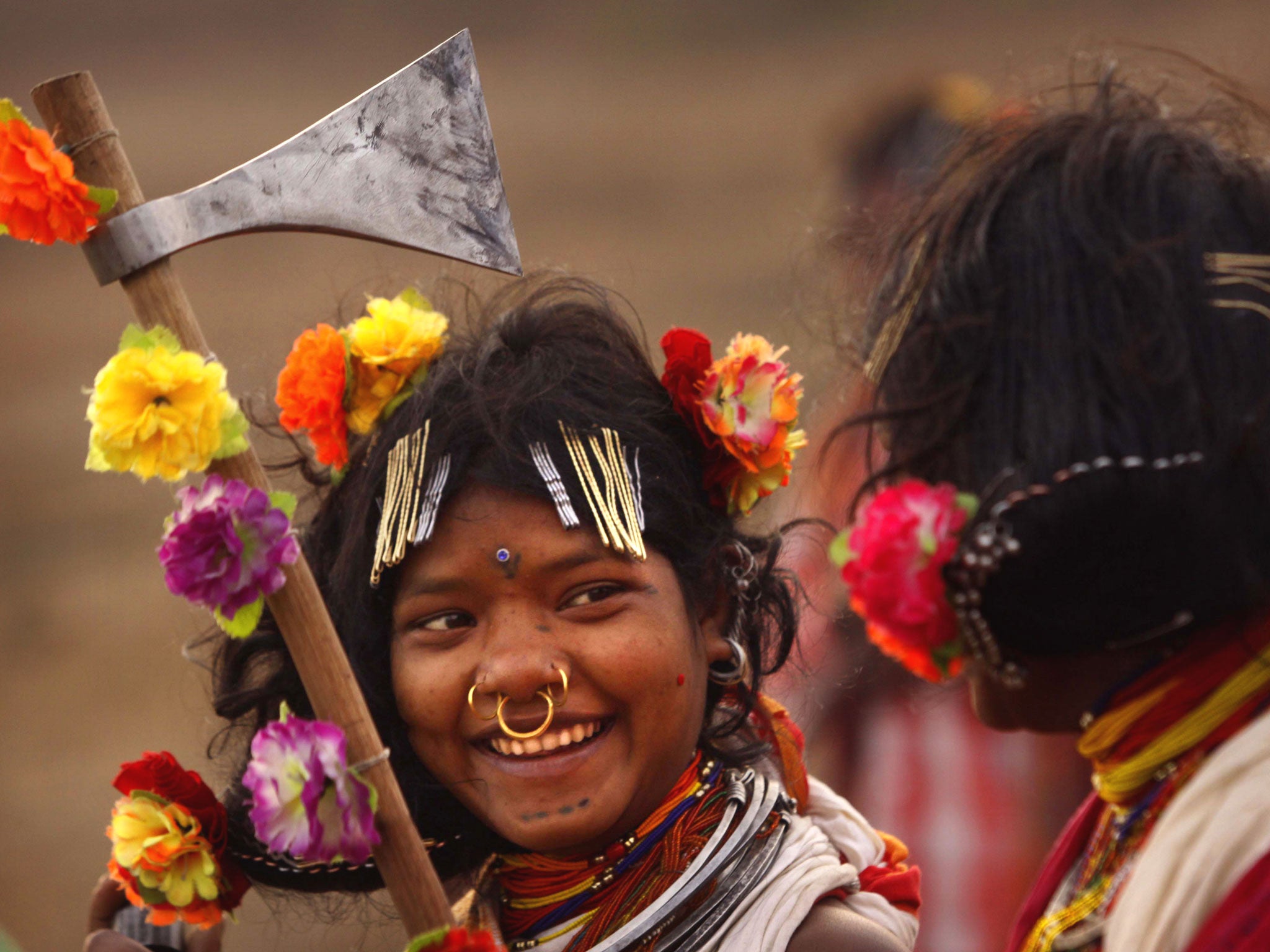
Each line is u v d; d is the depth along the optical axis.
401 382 6.75
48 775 22.23
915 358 5.40
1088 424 4.91
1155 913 4.78
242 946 15.64
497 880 7.00
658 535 6.58
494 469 6.32
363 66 74.44
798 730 7.51
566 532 6.29
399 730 6.77
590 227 49.34
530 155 58.91
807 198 45.53
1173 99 6.23
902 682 10.12
